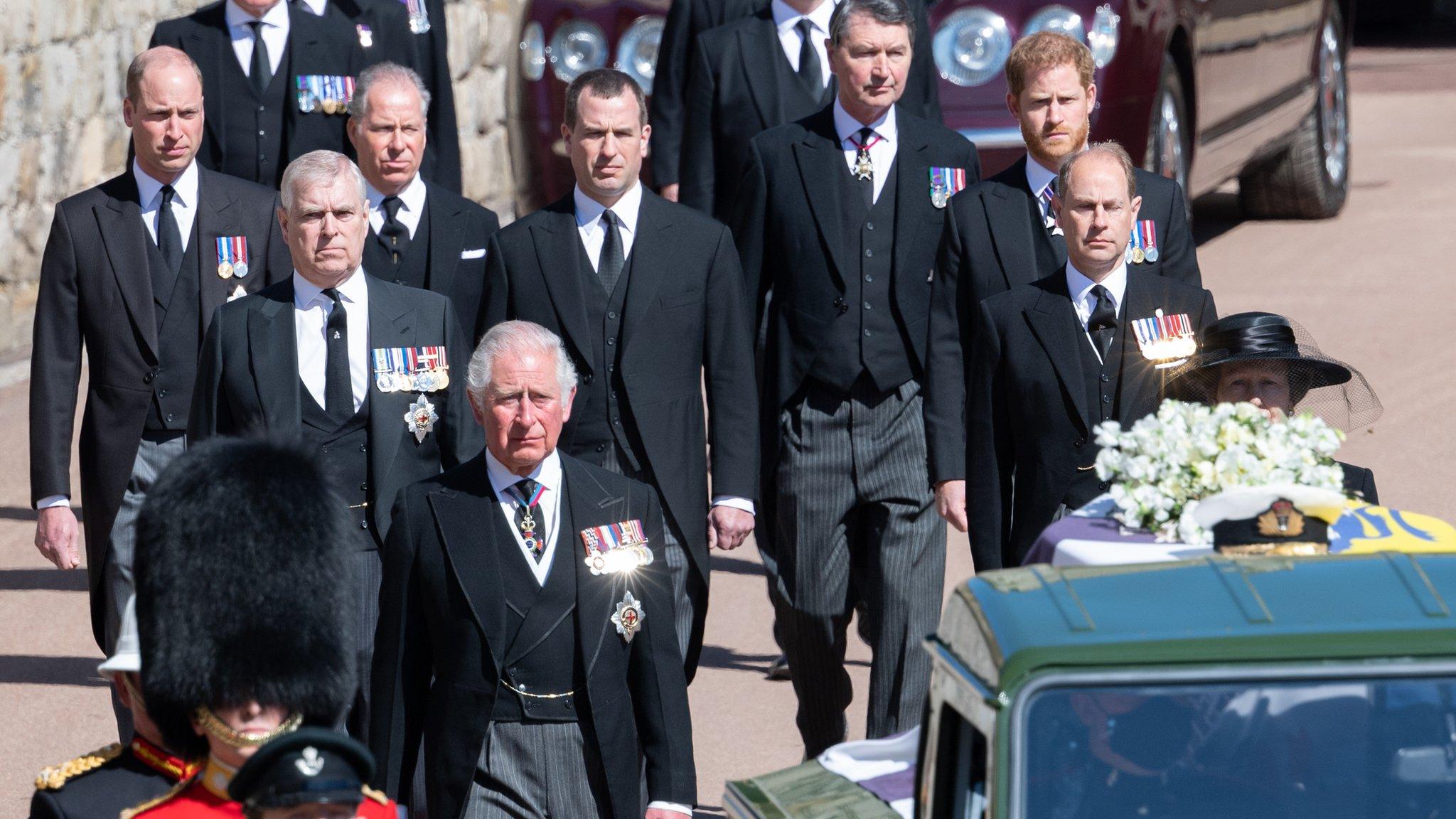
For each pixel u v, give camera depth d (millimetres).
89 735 23234
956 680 10852
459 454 20016
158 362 22125
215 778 10125
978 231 20781
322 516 10492
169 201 22375
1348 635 10234
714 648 26406
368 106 22969
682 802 16625
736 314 21312
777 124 26797
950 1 34812
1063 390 18750
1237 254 49031
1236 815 10172
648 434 20734
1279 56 47031
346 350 19625
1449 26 125750
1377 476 31344
